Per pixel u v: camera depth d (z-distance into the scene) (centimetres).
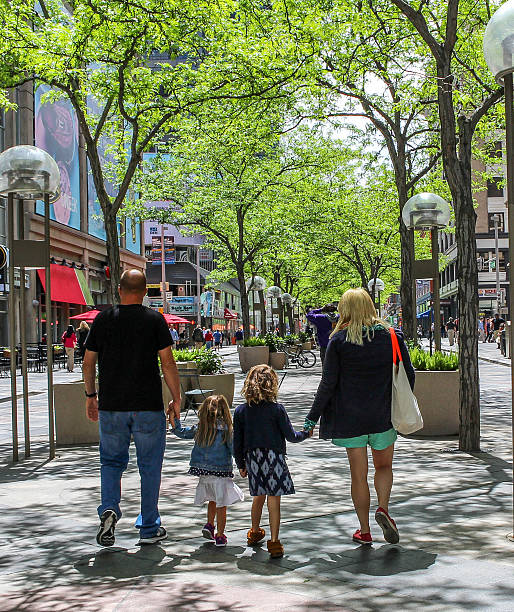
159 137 1659
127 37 1344
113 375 579
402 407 566
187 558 550
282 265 4397
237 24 1490
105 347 582
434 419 1195
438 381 1193
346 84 1778
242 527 637
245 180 3128
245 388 574
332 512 682
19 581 507
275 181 3241
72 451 1133
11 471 964
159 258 8619
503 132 2625
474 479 830
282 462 564
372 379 569
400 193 2064
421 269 1345
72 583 498
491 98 1079
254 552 561
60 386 1209
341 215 3797
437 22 1741
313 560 535
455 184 1057
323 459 995
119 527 647
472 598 448
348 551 555
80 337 2991
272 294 4269
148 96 1522
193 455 592
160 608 445
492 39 614
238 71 1479
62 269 4447
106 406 579
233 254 3347
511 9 605
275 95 1595
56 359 3944
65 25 1556
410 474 864
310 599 453
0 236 3584
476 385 1037
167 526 646
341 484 818
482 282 6888
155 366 588
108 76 1499
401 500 724
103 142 4725
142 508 591
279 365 3167
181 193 3191
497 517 650
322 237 3978
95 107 4581
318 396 573
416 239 4741
